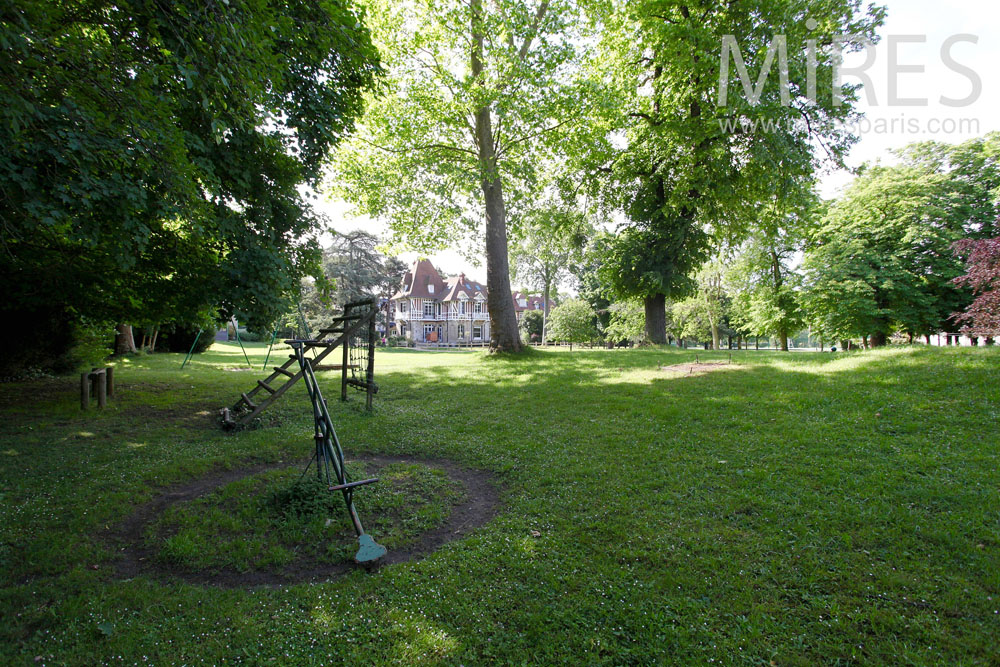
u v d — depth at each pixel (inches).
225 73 189.9
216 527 169.0
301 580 140.3
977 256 329.7
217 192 301.1
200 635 114.0
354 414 344.8
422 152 639.8
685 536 154.9
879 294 1002.7
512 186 775.1
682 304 1531.7
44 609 123.0
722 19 657.6
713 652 105.9
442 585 133.2
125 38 224.5
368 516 179.5
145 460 238.7
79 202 201.6
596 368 513.3
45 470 221.3
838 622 113.3
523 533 163.2
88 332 566.6
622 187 850.1
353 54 350.9
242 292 323.6
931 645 105.6
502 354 645.3
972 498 167.5
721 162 684.1
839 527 156.3
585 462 228.8
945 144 1022.4
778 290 1278.3
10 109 158.4
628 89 740.7
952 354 352.8
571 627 115.0
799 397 309.1
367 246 1984.5
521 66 550.9
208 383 494.0
